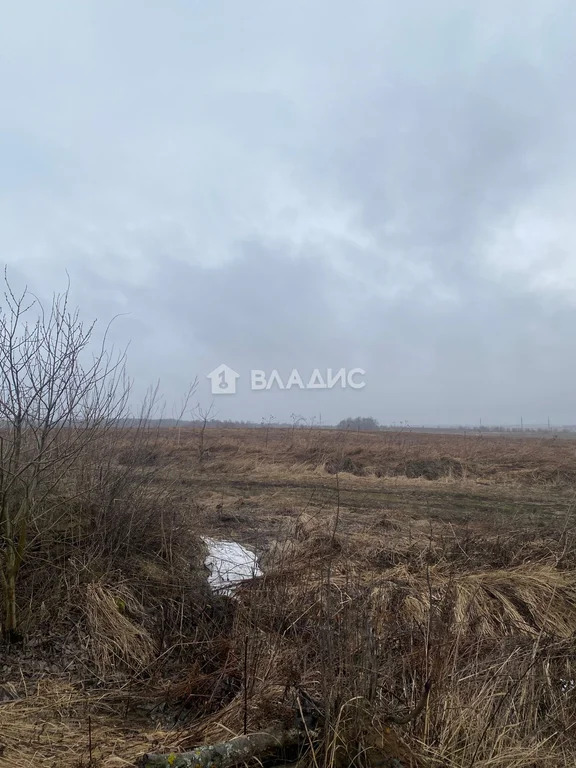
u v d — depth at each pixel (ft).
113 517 19.49
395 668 12.73
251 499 33.55
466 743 10.79
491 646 15.11
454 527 27.04
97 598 16.72
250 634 15.11
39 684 13.97
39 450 15.34
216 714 12.53
